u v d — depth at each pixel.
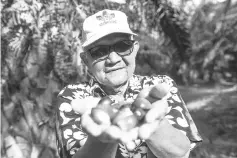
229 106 8.67
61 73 3.41
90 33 1.78
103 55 1.78
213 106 8.81
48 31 3.42
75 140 1.75
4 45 3.46
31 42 3.45
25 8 3.39
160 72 8.24
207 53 10.73
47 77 3.54
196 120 7.99
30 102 3.66
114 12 1.82
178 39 3.90
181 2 3.72
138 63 7.23
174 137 1.46
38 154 3.70
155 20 3.70
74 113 1.84
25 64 3.52
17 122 3.70
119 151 1.78
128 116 1.23
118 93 1.87
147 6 3.66
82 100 1.30
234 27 7.76
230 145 6.62
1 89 3.61
